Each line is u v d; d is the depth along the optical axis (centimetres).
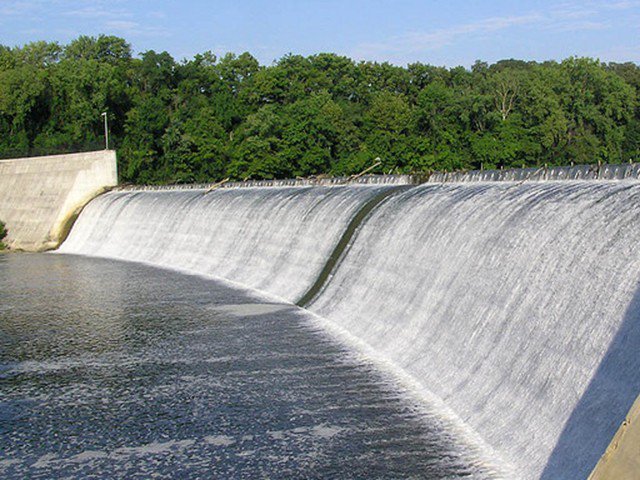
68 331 4338
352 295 4522
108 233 9006
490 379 2820
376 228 4788
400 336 3684
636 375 2144
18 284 6175
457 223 3894
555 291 2781
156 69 13662
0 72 13438
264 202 6731
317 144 10550
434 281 3744
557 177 4247
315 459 2459
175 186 9456
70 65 13688
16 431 2798
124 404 3052
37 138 13100
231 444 2612
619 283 2456
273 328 4244
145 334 4206
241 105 13075
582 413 2247
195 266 6931
